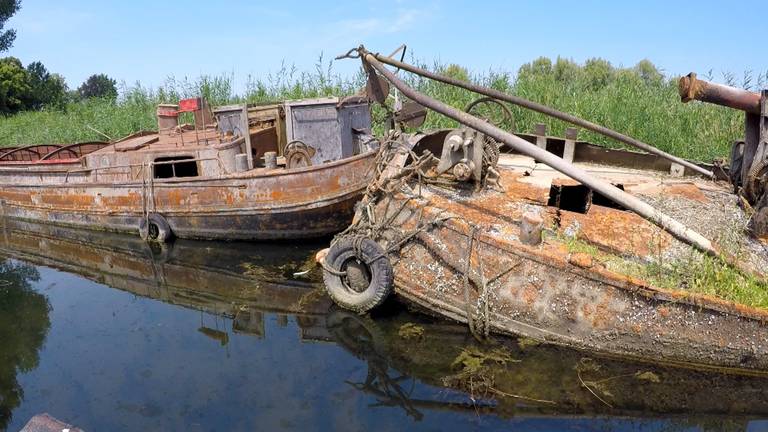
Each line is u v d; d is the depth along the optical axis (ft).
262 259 25.79
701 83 16.12
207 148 27.76
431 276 17.53
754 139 17.11
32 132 60.39
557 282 15.43
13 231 32.58
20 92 101.45
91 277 24.66
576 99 38.86
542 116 38.14
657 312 14.51
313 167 25.40
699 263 15.20
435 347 16.69
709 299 13.98
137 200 28.76
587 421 13.09
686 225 16.81
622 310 14.83
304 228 26.89
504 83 41.34
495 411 13.55
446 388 14.67
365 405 14.05
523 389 14.38
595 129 20.77
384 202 18.94
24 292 22.94
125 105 57.31
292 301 21.11
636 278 14.74
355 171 25.86
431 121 39.86
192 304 21.34
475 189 18.97
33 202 32.76
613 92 39.50
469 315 16.61
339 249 18.63
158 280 23.95
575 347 15.62
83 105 72.08
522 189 19.06
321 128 27.04
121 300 21.93
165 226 28.27
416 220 17.90
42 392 14.99
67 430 10.68
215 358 16.84
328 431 12.94
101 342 18.11
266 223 26.71
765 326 13.78
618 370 14.90
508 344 16.35
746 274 14.83
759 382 14.21
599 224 16.88
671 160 21.27
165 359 16.81
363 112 29.09
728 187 20.45
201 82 50.75
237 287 22.71
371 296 18.12
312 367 16.14
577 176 15.01
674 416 13.17
